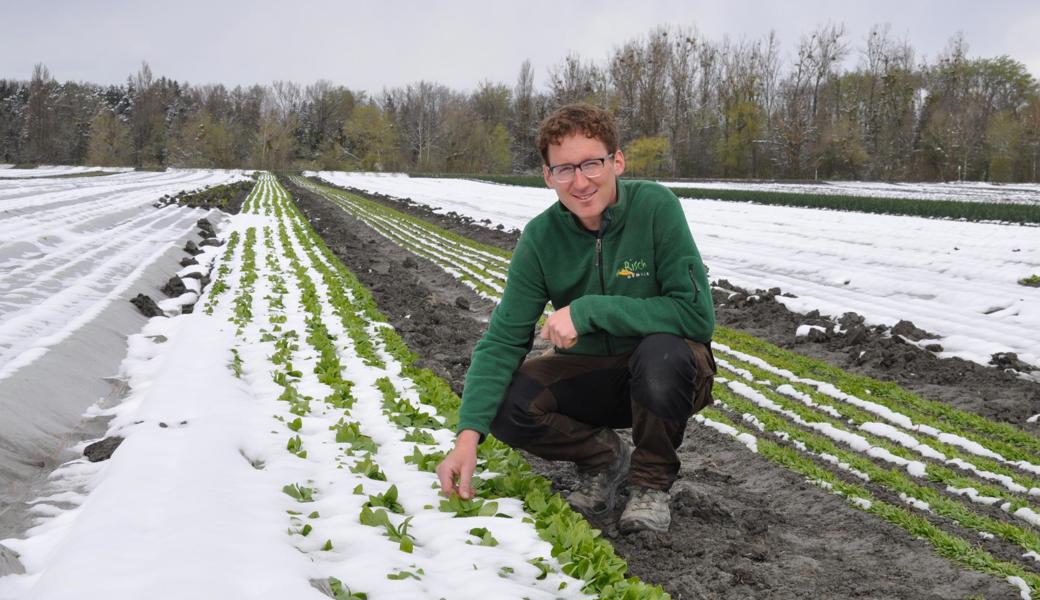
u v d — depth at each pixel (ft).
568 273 13.65
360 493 14.30
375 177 254.27
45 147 370.53
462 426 13.29
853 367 29.22
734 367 28.19
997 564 13.62
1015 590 12.92
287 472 15.51
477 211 112.78
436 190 172.24
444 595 10.55
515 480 14.83
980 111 267.59
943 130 255.70
